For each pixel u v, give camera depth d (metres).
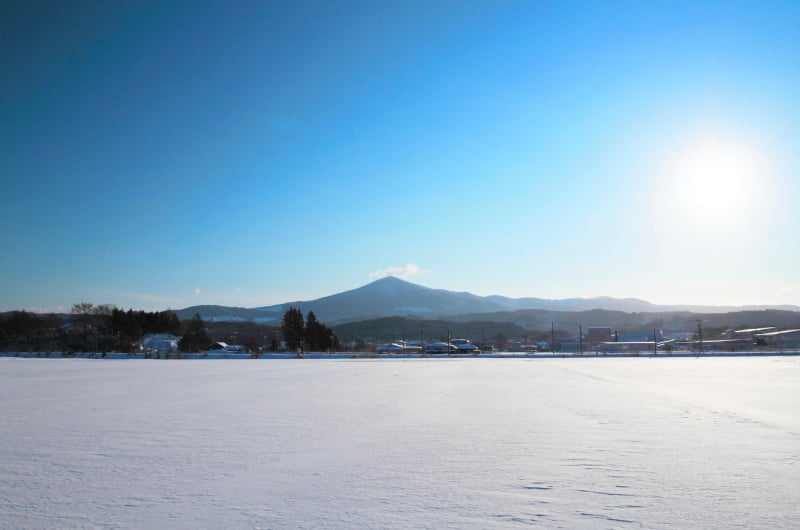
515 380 23.73
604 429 10.56
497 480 6.85
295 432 10.34
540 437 9.72
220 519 5.45
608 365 38.22
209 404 14.97
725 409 13.52
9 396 17.34
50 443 9.35
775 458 8.00
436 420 11.83
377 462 7.84
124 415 12.81
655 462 7.78
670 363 40.72
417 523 5.30
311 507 5.82
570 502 5.95
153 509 5.78
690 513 5.56
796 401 15.20
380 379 24.81
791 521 5.31
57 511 5.73
